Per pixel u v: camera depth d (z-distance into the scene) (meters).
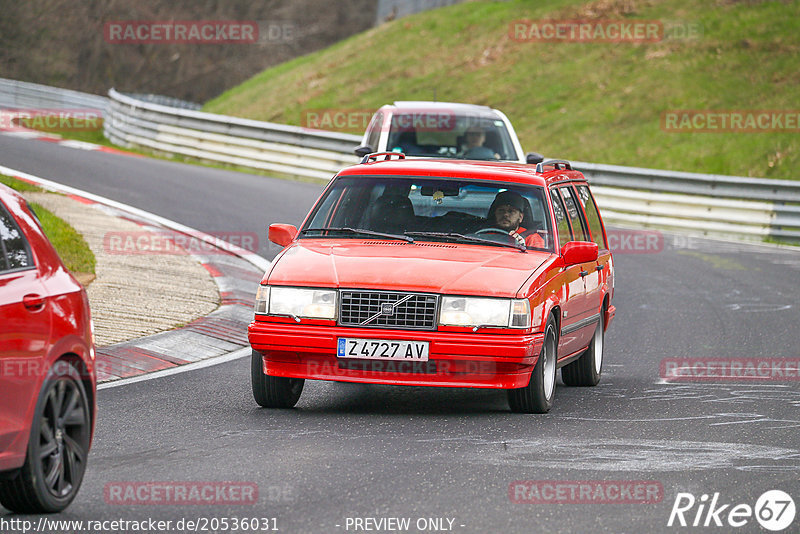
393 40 151.62
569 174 38.25
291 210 74.50
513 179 33.84
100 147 106.25
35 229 21.75
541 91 127.44
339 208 33.62
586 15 141.75
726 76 121.69
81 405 21.41
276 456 24.72
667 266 67.00
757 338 46.06
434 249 31.34
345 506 20.95
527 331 28.92
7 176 74.38
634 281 61.28
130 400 31.17
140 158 98.88
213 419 28.84
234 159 102.88
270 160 100.69
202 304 45.97
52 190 72.50
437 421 29.20
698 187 84.56
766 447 27.05
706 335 46.69
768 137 106.56
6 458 19.06
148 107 109.81
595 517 20.67
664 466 24.73
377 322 28.88
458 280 29.17
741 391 35.41
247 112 141.50
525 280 29.56
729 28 131.75
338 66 148.62
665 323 49.47
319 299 29.06
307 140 99.25
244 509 20.66
